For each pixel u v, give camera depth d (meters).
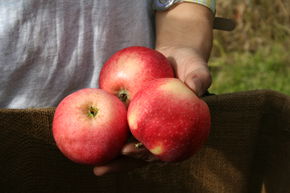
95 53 0.72
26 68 0.69
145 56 0.65
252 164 0.75
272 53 1.68
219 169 0.75
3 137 0.65
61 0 0.68
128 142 0.61
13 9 0.66
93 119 0.58
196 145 0.59
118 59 0.65
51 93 0.72
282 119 0.69
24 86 0.71
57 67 0.71
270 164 0.73
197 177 0.75
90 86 0.74
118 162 0.62
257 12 1.75
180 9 0.76
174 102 0.57
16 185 0.68
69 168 0.70
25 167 0.68
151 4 0.78
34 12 0.67
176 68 0.68
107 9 0.70
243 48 1.75
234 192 0.76
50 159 0.69
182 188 0.75
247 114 0.71
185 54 0.69
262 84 1.54
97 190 0.72
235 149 0.73
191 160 0.74
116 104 0.59
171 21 0.76
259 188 0.76
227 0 1.76
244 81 1.56
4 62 0.68
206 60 0.77
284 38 1.73
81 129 0.58
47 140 0.67
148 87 0.59
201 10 0.77
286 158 0.69
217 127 0.72
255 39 1.74
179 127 0.57
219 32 1.76
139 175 0.73
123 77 0.64
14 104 0.71
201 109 0.58
